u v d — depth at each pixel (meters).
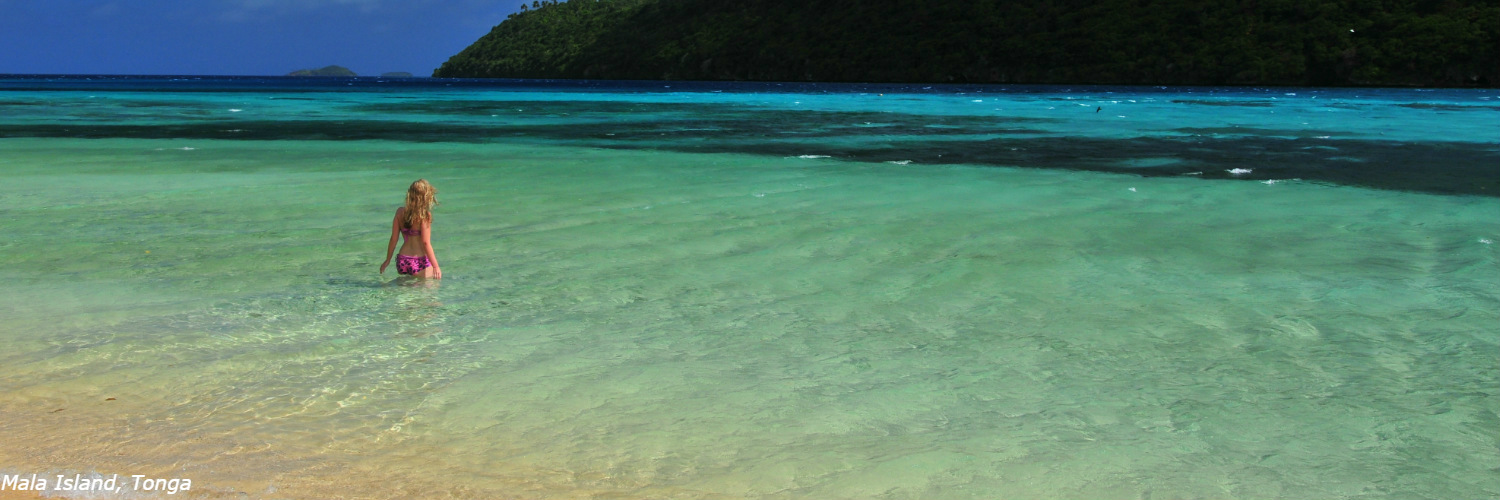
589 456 3.74
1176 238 8.49
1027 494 3.46
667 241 8.19
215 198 10.50
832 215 9.66
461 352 5.03
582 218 9.38
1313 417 4.22
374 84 124.56
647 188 11.75
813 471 3.62
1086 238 8.46
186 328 5.34
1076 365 4.93
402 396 4.36
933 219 9.45
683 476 3.57
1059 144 19.69
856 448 3.86
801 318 5.80
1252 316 5.88
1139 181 12.85
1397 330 5.56
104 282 6.39
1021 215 9.75
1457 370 4.84
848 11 141.88
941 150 18.02
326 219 9.09
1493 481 3.58
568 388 4.51
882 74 126.94
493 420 4.09
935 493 3.46
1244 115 33.38
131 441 3.76
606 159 15.77
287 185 11.77
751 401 4.38
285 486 3.39
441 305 5.96
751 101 49.94
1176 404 4.38
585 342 5.25
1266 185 12.44
